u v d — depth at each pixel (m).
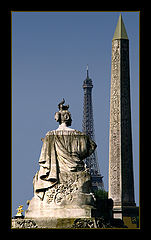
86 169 114.75
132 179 173.38
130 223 166.12
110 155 173.75
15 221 112.69
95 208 113.69
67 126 116.12
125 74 172.00
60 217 112.25
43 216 112.94
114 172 173.12
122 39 171.62
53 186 113.38
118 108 172.38
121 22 172.12
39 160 114.38
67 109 116.75
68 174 113.69
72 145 114.69
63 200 112.81
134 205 172.38
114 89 172.50
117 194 172.38
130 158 173.38
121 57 171.62
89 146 115.69
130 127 173.12
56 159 114.19
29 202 116.12
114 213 169.38
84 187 113.56
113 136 173.25
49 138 114.88
